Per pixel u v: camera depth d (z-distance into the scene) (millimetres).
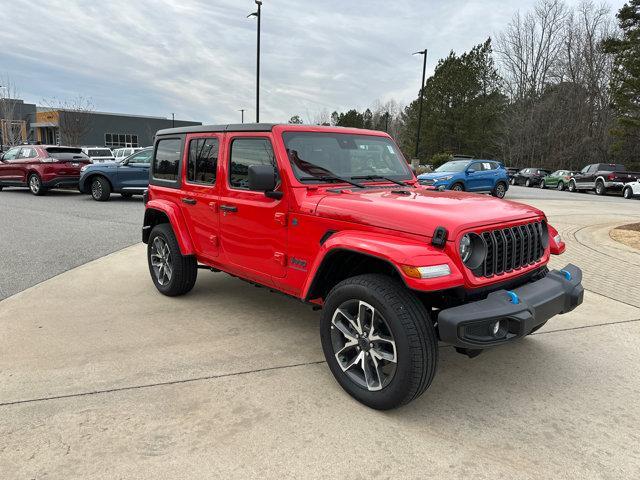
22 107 54594
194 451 2588
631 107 29859
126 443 2646
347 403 3100
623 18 34500
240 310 4844
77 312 4727
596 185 25641
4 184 16922
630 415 3029
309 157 3773
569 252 7656
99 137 57562
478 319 2652
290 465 2488
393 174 4367
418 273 2615
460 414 3010
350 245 2955
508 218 3152
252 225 3906
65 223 10211
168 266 5195
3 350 3814
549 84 46344
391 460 2543
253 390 3246
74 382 3311
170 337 4125
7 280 5836
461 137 42562
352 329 3148
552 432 2832
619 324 4602
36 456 2525
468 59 43750
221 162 4230
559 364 3740
